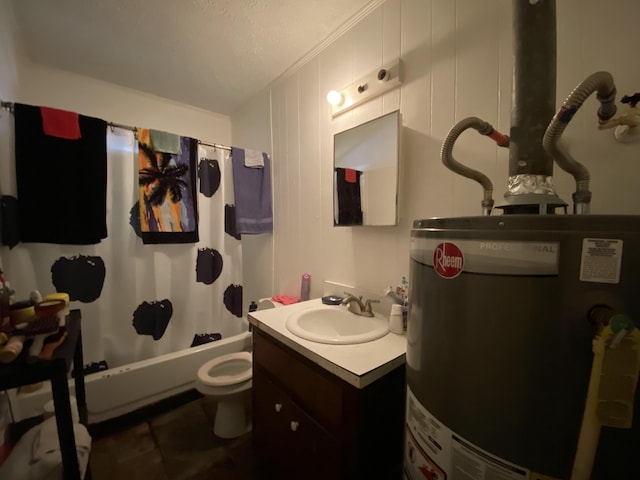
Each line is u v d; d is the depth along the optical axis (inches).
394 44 50.8
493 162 39.1
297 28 60.4
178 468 51.9
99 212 60.3
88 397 57.7
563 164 23.5
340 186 60.6
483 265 18.5
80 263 60.4
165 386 66.9
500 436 17.7
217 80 83.3
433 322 21.9
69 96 79.4
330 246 65.7
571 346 15.5
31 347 29.5
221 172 79.1
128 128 64.6
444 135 44.1
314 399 37.8
